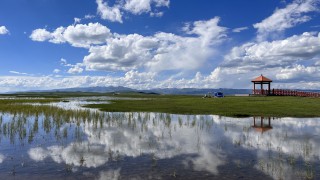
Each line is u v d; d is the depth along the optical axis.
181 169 14.00
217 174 13.26
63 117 34.47
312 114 40.41
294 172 13.57
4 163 15.15
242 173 13.41
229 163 15.10
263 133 24.81
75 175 13.13
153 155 16.77
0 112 42.38
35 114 38.75
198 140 21.41
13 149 18.44
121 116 37.78
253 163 15.11
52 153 17.34
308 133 24.88
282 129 27.19
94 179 12.60
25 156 16.64
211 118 36.72
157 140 21.41
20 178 12.75
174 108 50.62
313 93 88.44
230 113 41.41
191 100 75.19
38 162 15.34
